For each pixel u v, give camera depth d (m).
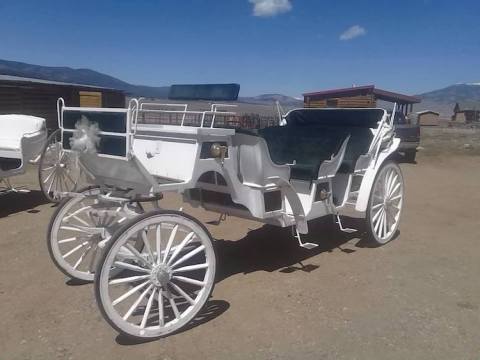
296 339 3.69
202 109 4.91
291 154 5.76
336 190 5.70
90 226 4.85
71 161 4.62
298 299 4.38
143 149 4.44
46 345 3.63
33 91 16.02
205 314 4.09
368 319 4.00
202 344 3.63
